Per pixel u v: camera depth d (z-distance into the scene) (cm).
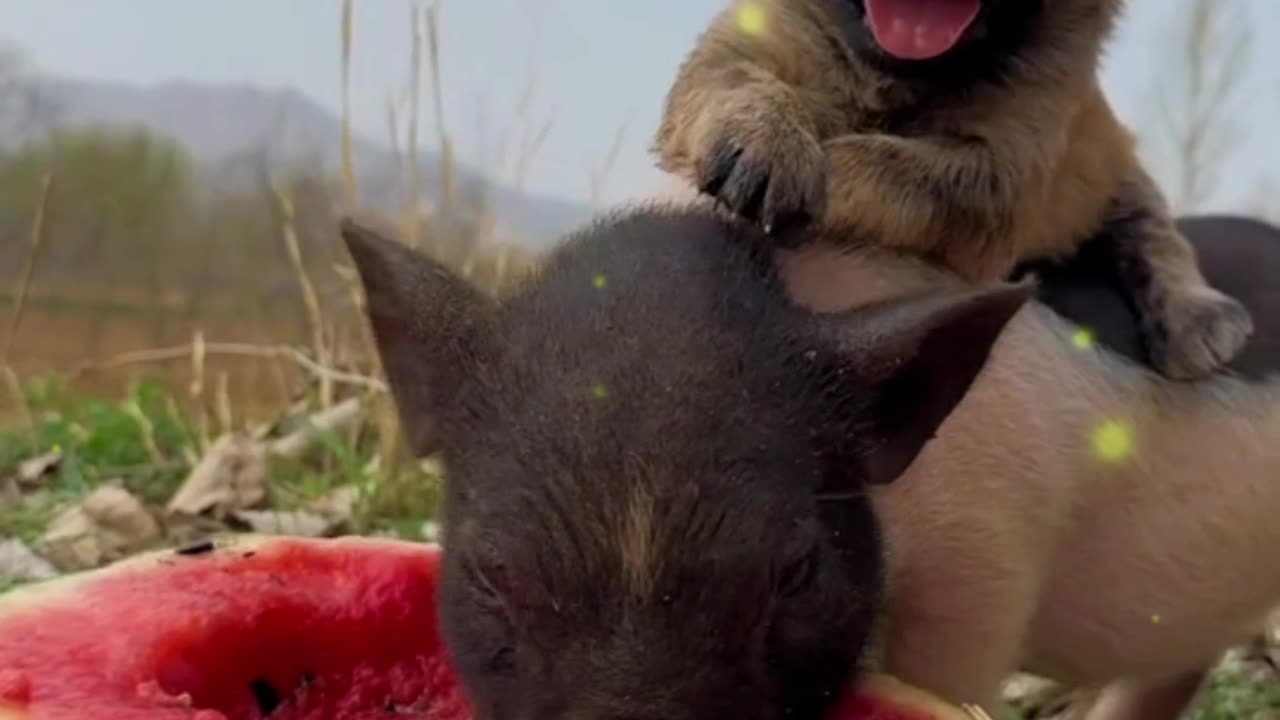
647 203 59
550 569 45
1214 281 75
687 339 49
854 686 53
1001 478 60
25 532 111
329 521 115
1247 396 69
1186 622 71
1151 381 67
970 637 60
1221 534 69
